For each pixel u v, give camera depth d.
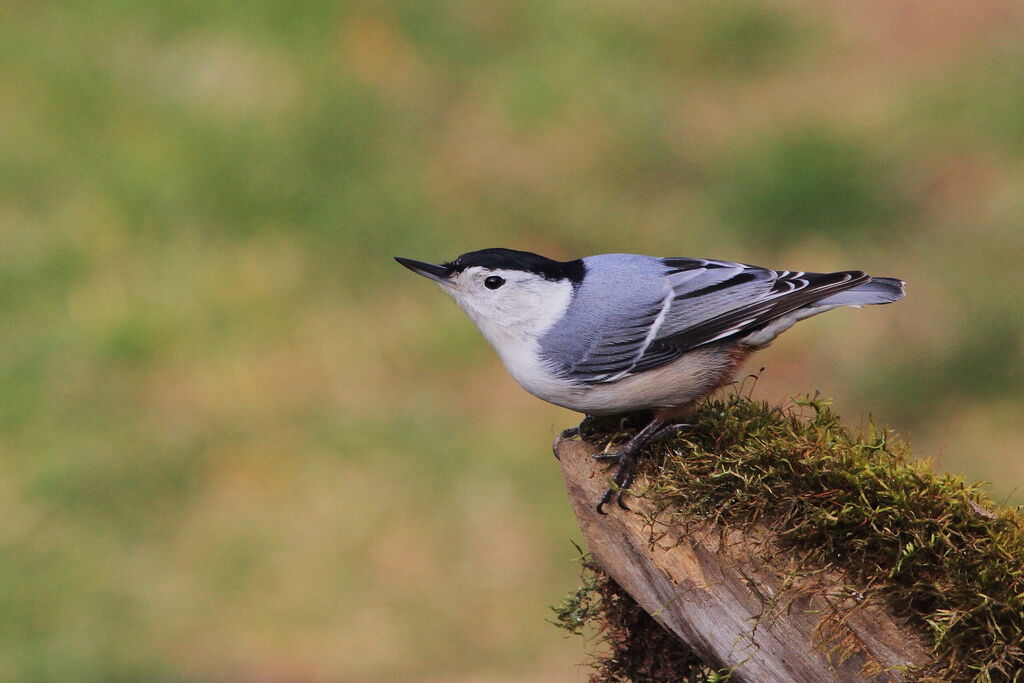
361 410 12.09
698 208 15.20
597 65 17.70
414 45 17.91
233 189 14.99
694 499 4.70
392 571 10.28
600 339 6.14
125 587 10.21
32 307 13.25
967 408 12.12
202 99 16.44
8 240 14.12
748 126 16.55
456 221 14.82
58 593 10.15
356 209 14.83
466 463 11.38
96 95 16.48
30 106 16.28
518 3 18.62
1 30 17.67
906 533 4.28
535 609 9.95
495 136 16.25
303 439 11.72
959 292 13.44
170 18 18.08
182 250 14.14
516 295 6.29
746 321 6.16
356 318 13.31
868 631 4.22
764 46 18.36
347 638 9.58
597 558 5.32
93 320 13.05
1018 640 4.09
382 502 10.98
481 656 9.56
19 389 12.18
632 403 6.11
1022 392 12.23
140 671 9.36
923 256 14.09
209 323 13.13
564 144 16.17
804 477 4.52
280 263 14.02
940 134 16.08
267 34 17.78
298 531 10.70
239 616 9.90
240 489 11.20
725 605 4.53
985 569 4.16
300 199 14.93
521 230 14.83
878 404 12.29
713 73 17.81
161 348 12.81
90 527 10.77
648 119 16.61
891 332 13.09
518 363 6.33
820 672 4.34
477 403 12.18
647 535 4.82
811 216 14.95
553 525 10.70
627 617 5.39
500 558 10.38
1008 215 14.45
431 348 12.86
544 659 9.52
